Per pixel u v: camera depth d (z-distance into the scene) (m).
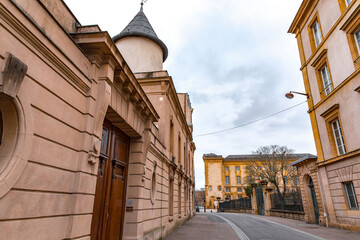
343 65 12.11
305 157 15.52
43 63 3.22
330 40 13.15
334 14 12.88
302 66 16.38
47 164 3.18
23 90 2.82
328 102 13.45
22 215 2.71
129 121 6.45
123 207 6.91
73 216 3.57
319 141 14.32
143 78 12.06
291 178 39.78
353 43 11.48
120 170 6.90
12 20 2.68
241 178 59.06
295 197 20.12
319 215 14.58
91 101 4.33
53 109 3.38
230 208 39.88
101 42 4.37
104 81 4.61
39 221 2.98
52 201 3.25
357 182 11.02
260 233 11.42
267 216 24.14
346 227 11.81
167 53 16.16
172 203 12.71
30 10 3.06
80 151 3.96
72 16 4.54
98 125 4.39
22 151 2.73
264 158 38.03
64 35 3.74
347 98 11.79
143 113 7.66
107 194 5.80
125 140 7.34
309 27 15.62
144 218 7.65
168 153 11.73
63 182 3.51
